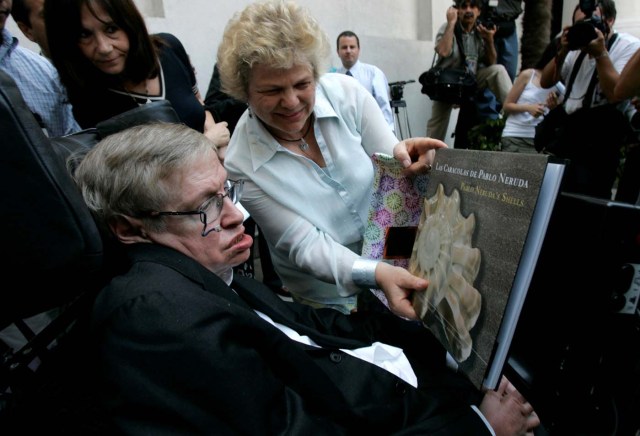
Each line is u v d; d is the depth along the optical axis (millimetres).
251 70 922
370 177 1144
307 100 971
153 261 754
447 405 917
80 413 664
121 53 1267
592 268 726
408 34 5129
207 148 802
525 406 975
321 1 3906
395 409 862
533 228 593
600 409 830
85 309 768
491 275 655
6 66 1360
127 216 773
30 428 650
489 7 4094
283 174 1082
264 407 691
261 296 1055
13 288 538
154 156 748
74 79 1296
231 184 946
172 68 1551
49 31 1232
